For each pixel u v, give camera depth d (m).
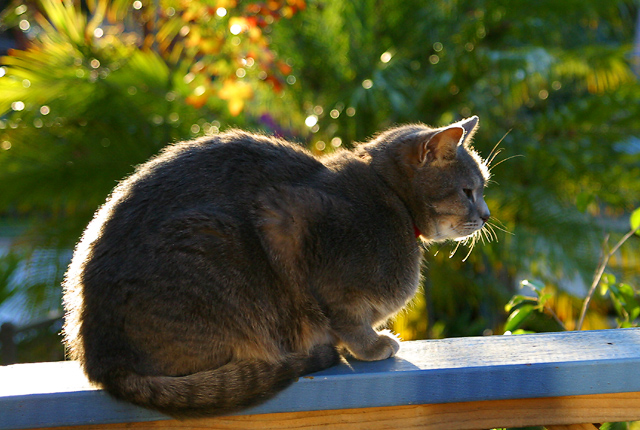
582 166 6.96
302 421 2.04
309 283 2.42
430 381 1.96
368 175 2.66
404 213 2.66
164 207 2.23
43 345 6.28
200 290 2.12
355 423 2.03
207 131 6.21
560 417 2.01
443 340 2.41
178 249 2.14
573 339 2.24
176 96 6.32
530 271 6.51
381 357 2.30
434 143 2.77
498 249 6.53
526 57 6.23
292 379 2.00
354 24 6.80
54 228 6.39
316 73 7.12
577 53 6.91
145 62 6.34
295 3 5.78
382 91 6.32
